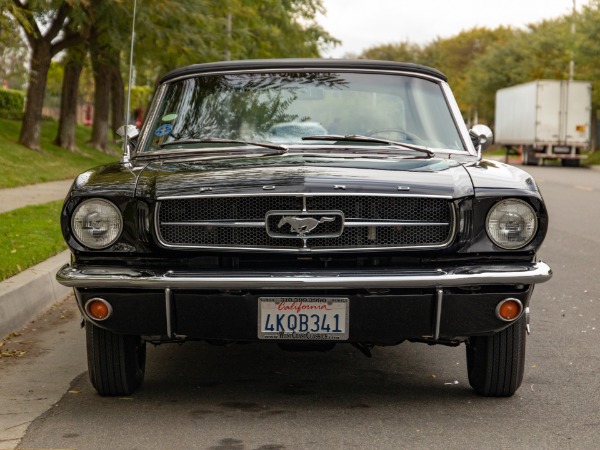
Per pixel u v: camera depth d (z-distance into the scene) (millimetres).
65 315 8281
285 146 5941
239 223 4945
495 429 4895
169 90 6438
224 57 31812
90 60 33781
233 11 30609
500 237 4969
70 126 32781
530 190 5008
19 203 16344
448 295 4895
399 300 4887
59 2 23953
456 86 93500
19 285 7953
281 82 6312
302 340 4922
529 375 6102
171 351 6734
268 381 5891
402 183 4996
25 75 15047
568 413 5207
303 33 42312
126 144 6246
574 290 9523
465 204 4961
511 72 75625
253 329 4926
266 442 4656
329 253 4922
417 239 4969
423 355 6660
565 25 65500
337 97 6219
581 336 7379
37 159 26781
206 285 4801
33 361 6504
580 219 17016
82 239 5020
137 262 5035
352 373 6121
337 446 4598
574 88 45406
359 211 4949
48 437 4750
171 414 5148
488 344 5328
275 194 4906
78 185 5145
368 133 6055
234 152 5914
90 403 5375
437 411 5223
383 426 4934
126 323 4996
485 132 6293
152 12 25359
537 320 8016
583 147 45531
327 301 4883
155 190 5000
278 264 4980
